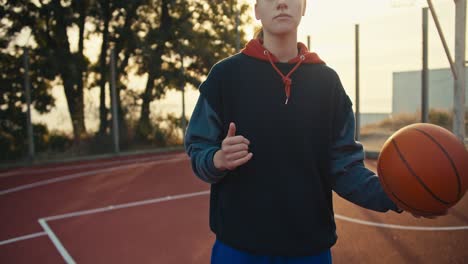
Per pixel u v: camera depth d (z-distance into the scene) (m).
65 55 14.79
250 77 1.88
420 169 1.64
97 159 14.80
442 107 11.12
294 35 1.94
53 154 14.34
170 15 17.80
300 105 1.85
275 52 1.93
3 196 8.97
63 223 6.63
